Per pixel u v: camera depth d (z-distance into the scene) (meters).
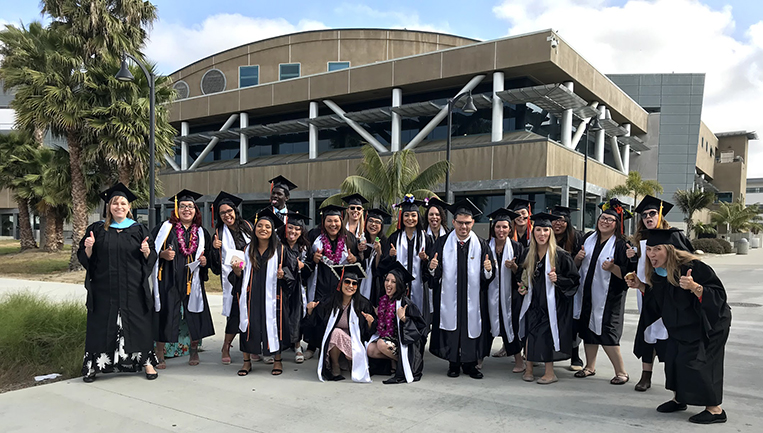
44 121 15.95
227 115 32.28
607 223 5.57
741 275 19.61
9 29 16.81
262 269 5.86
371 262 6.73
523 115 24.06
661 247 4.38
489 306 5.95
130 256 5.52
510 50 22.62
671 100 39.88
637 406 4.71
